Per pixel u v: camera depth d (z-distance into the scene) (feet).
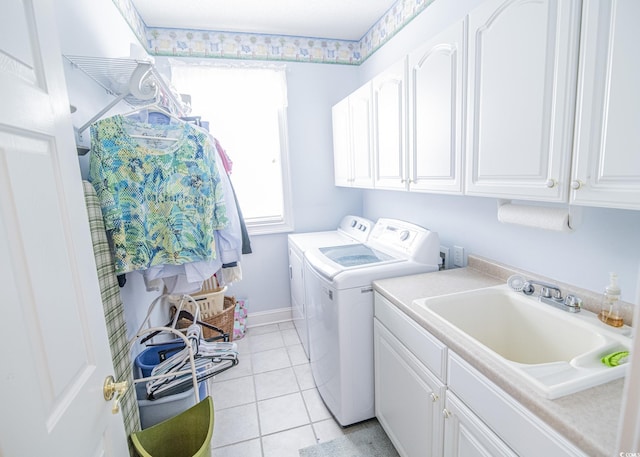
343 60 9.46
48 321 1.95
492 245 5.31
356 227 8.63
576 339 3.57
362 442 5.48
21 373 1.65
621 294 3.52
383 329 5.07
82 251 2.48
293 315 9.87
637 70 2.24
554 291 4.03
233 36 8.54
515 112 3.30
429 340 3.80
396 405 4.86
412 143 5.24
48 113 2.15
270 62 8.87
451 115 4.28
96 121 4.19
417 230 6.14
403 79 5.32
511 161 3.41
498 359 2.96
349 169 8.01
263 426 5.93
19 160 1.81
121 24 6.13
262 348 8.64
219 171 4.82
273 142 9.56
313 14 7.74
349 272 5.36
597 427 2.15
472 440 3.21
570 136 2.79
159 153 4.12
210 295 7.89
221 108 8.80
